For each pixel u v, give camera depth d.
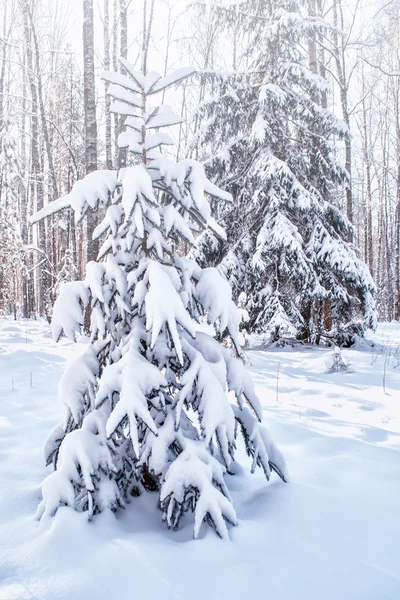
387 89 24.27
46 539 1.94
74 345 9.95
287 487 2.72
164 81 2.64
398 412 4.80
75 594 1.62
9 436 3.71
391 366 7.84
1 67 19.38
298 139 10.77
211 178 10.23
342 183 10.44
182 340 2.50
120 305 2.40
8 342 10.18
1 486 2.67
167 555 1.89
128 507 2.42
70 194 2.47
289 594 1.69
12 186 12.88
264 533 2.15
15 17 20.30
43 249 17.64
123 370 2.21
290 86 10.17
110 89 2.60
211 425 2.25
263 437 2.78
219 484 2.26
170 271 2.50
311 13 13.68
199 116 10.24
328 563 1.92
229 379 2.63
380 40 15.59
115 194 2.70
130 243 2.49
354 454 3.46
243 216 10.04
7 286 16.58
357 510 2.44
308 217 9.86
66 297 2.47
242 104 10.22
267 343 10.19
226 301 2.59
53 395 5.38
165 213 2.60
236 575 1.79
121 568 1.78
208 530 2.13
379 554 2.00
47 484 2.20
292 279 9.62
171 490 2.11
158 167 2.65
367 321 9.96
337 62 14.45
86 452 2.21
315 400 5.44
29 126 22.78
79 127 21.95
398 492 2.70
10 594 1.61
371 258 24.62
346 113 14.50
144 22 14.69
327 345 10.39
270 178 9.02
